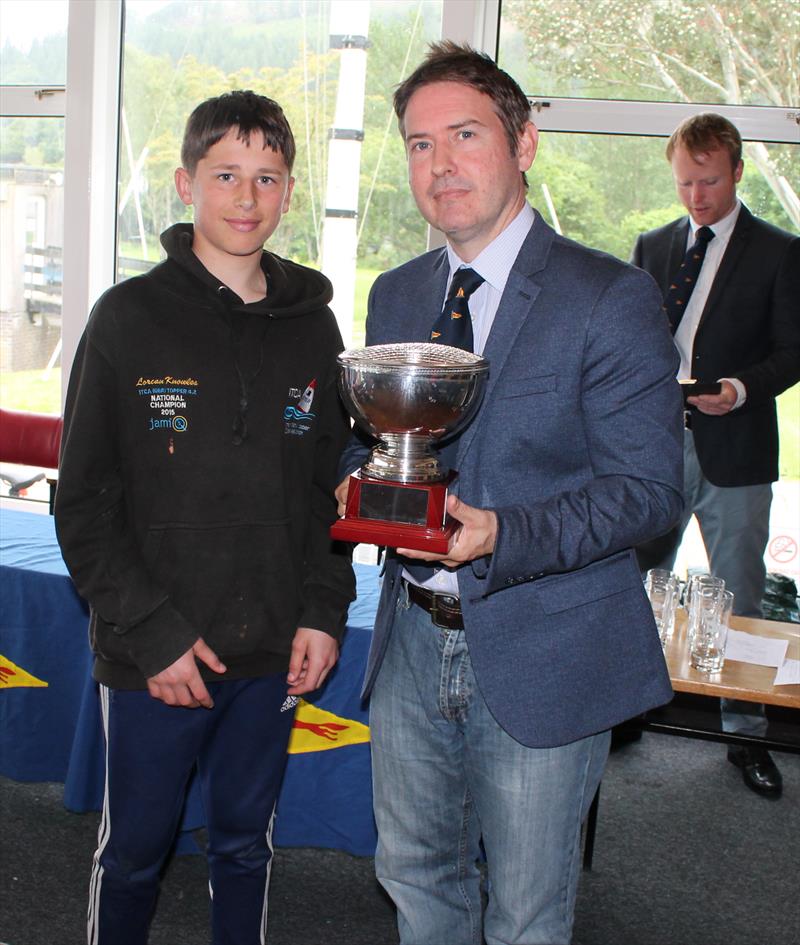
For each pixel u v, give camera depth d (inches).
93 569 55.4
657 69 118.9
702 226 106.4
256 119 55.2
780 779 103.8
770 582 119.0
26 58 137.7
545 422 49.7
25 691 88.9
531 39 121.6
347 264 131.6
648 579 87.7
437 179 50.4
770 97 116.7
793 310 102.1
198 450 55.7
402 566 55.6
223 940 63.5
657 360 49.1
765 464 104.3
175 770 58.6
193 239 59.2
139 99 134.6
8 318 142.6
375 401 47.2
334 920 78.7
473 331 53.9
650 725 80.0
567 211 123.5
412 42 125.0
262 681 59.9
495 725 52.9
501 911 53.7
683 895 84.7
